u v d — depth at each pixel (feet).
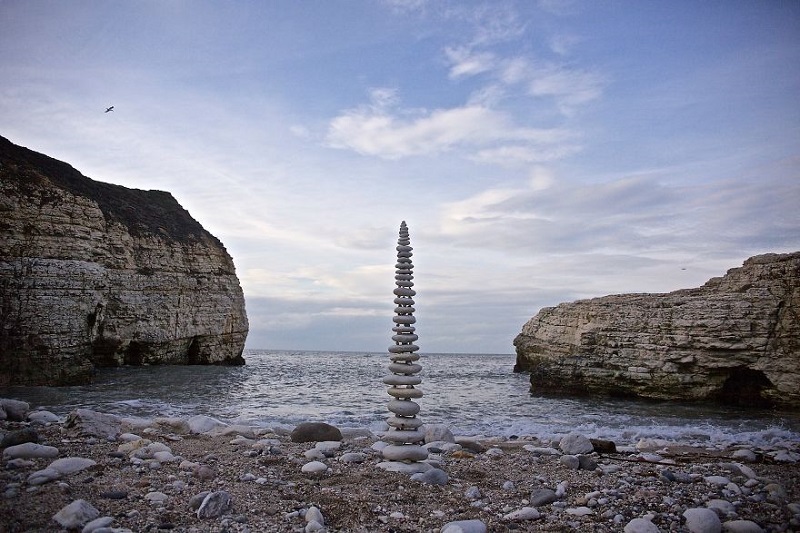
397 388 29.60
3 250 83.92
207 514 19.86
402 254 29.91
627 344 95.35
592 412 75.36
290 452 32.99
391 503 23.06
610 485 27.43
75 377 87.04
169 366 133.18
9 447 27.37
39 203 91.50
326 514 21.15
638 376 90.79
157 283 131.95
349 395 91.30
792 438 54.75
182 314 139.03
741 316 85.81
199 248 150.61
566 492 26.08
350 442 38.58
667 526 21.17
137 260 129.29
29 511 19.16
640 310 99.04
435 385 125.59
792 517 22.49
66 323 86.48
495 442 43.39
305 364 242.17
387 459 29.76
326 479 26.21
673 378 88.07
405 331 29.73
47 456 27.02
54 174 120.16
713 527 20.66
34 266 85.40
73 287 89.40
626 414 74.02
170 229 147.74
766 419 72.43
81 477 23.89
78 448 29.71
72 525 18.01
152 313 129.49
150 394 79.36
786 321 83.76
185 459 29.01
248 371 145.48
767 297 86.12
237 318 159.84
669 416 73.51
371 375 151.94
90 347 92.43
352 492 24.23
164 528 18.54
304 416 61.31
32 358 81.66
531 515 21.84
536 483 27.94
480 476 29.17
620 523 21.47
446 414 70.18
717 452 42.24
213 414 60.85
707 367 86.79
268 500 22.33
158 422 40.50
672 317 92.79
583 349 102.06
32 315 82.74
